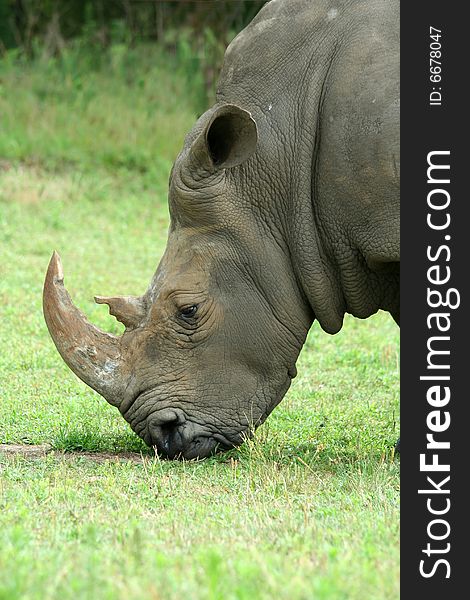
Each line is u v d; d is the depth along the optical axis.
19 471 23.86
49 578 15.82
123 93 68.25
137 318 24.83
